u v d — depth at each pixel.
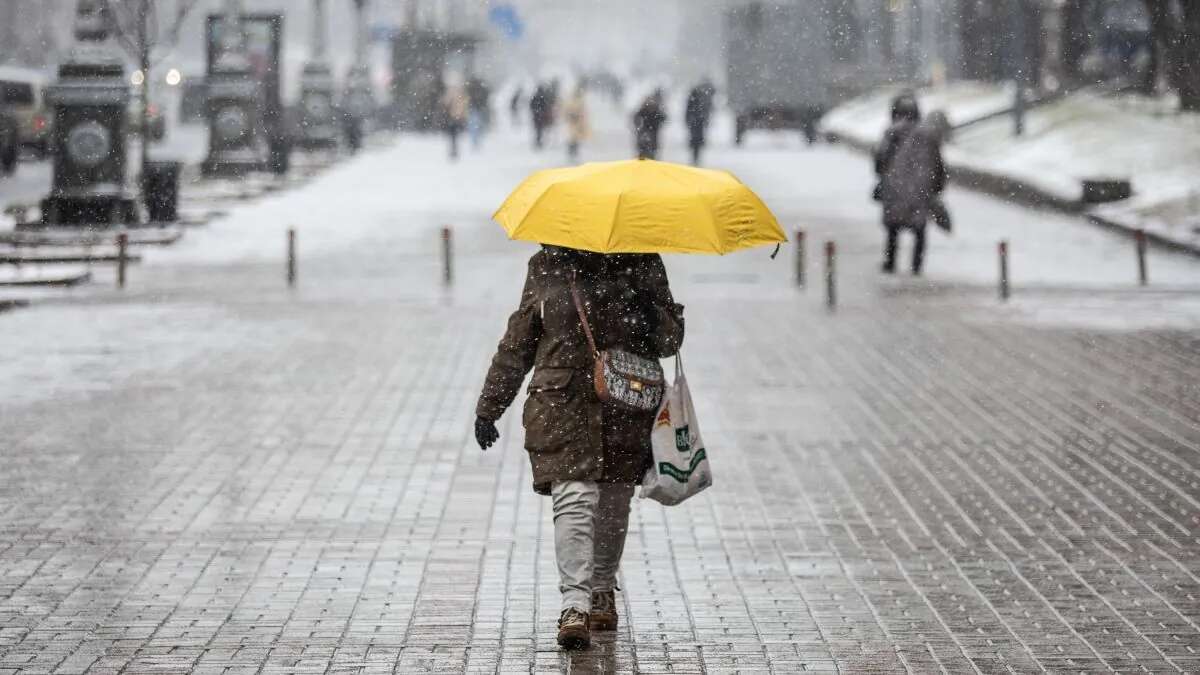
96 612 20.89
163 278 58.25
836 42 162.38
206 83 102.31
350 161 124.62
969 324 48.19
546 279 19.19
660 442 19.05
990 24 148.25
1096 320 48.84
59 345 43.44
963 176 99.56
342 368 40.28
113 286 55.94
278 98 107.12
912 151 59.62
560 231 18.64
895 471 29.58
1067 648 19.59
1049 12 124.44
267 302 52.22
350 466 29.73
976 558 23.81
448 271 57.12
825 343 44.66
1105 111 105.06
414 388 37.62
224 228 76.38
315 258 64.75
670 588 22.19
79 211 71.81
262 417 34.22
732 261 64.81
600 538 19.78
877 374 39.91
